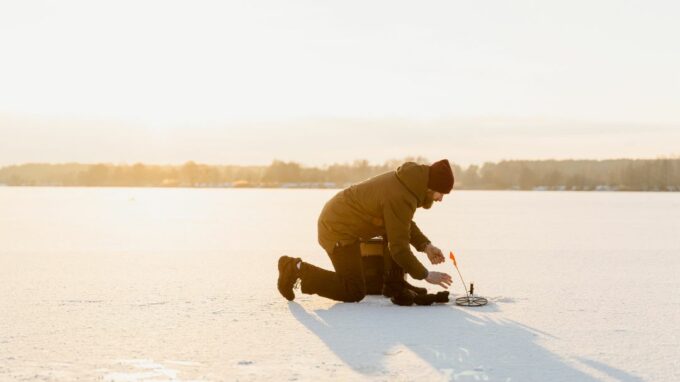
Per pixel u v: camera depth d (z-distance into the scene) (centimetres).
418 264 612
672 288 765
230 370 413
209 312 600
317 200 4950
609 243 1420
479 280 834
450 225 2059
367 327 536
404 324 548
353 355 449
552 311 614
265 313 596
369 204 622
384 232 643
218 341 488
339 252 640
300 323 552
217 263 1005
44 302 651
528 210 3334
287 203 4241
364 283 647
